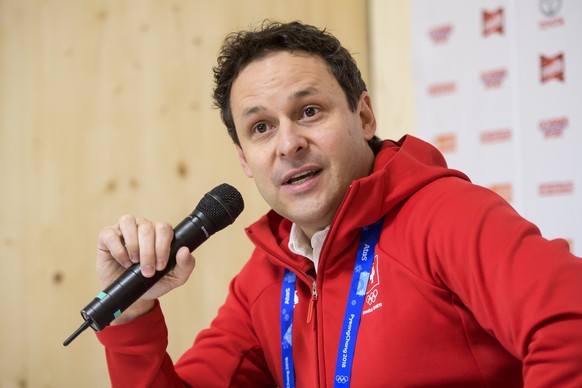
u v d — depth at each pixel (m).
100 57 2.96
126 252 1.29
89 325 1.23
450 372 1.17
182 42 2.92
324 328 1.33
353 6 2.76
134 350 1.39
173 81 2.91
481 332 1.17
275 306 1.48
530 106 2.38
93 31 2.96
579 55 2.34
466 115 2.47
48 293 2.89
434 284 1.19
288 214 1.36
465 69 2.49
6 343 2.90
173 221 2.85
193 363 1.57
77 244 2.90
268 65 1.34
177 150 2.88
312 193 1.32
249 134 1.38
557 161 2.34
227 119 1.49
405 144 1.44
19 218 2.95
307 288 1.42
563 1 2.36
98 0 2.97
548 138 2.36
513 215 1.12
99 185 2.91
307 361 1.36
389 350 1.20
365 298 1.28
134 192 2.89
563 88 2.35
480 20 2.47
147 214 2.87
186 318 2.81
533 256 1.01
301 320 1.40
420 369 1.18
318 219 1.35
